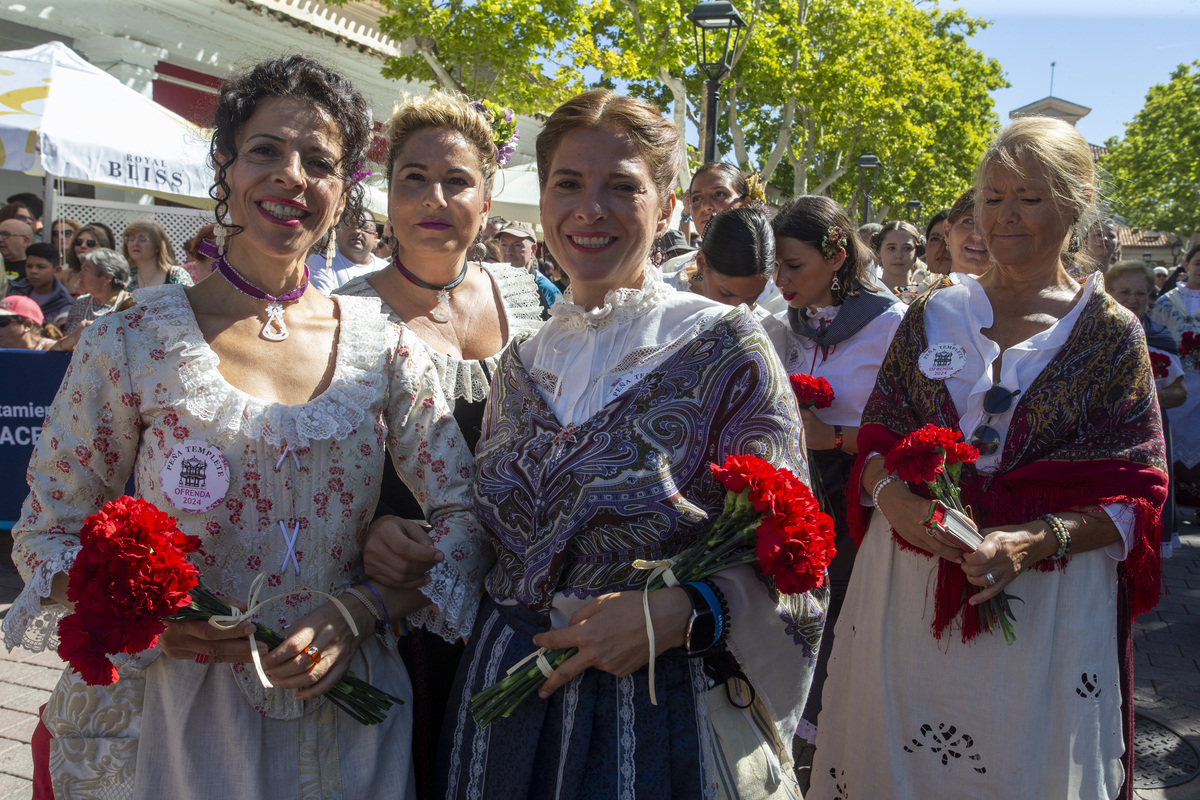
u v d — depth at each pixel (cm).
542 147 186
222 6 1163
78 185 1105
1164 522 514
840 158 2612
